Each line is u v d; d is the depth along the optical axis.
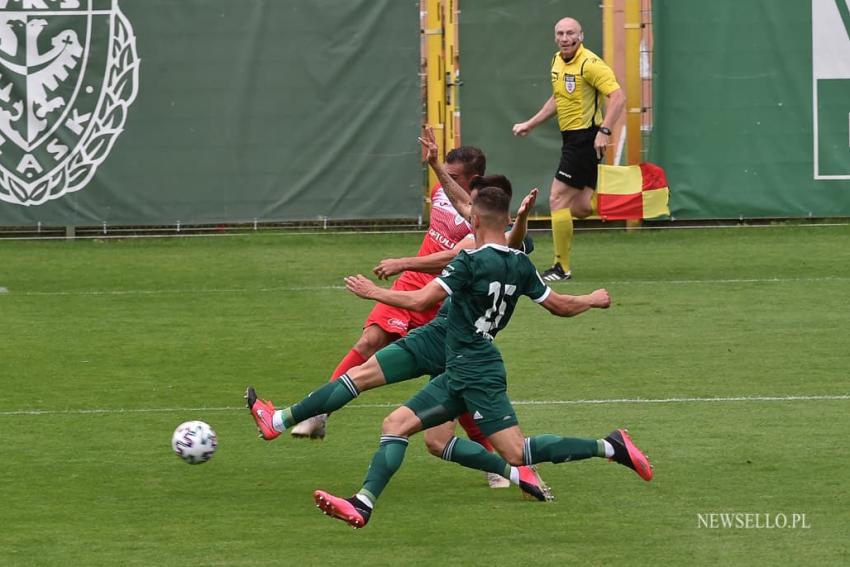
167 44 59.72
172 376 36.72
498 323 23.16
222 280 51.94
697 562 22.00
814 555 22.30
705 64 60.19
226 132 60.16
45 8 59.31
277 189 60.53
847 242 58.38
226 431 31.11
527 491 25.05
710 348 39.38
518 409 32.62
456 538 23.39
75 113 59.94
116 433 30.95
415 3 59.59
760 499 25.44
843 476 26.88
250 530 23.95
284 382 35.84
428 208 62.06
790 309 45.06
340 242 59.97
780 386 34.72
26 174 60.25
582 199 51.25
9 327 43.56
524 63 59.97
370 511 22.58
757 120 60.50
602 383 35.28
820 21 59.84
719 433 30.25
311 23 59.62
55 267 55.28
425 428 23.33
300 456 29.09
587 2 59.53
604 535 23.47
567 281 51.09
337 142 60.19
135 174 60.38
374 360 25.45
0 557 22.50
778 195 60.81
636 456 23.38
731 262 54.50
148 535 23.69
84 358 39.03
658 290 48.88
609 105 50.00
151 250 59.12
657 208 59.88
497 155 60.53
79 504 25.61
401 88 59.97
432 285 22.64
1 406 33.56
